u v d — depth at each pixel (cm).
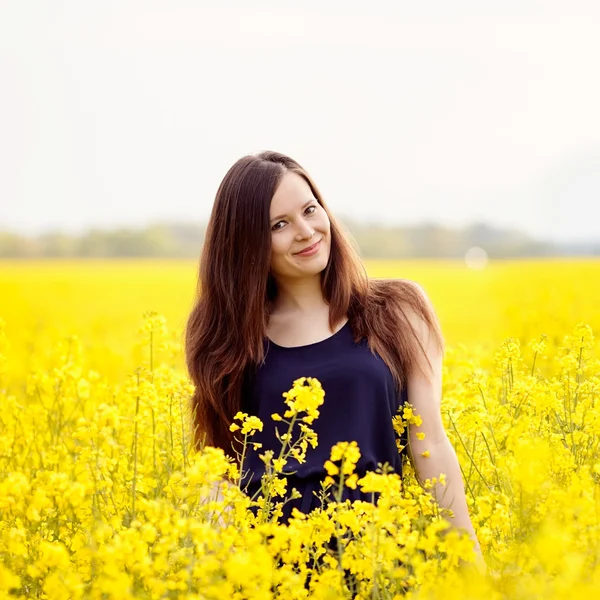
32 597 267
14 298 1931
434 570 234
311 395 275
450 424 362
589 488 247
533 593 212
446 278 2831
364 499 304
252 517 275
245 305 323
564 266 2675
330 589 232
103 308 1953
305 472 307
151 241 5294
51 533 303
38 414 443
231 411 331
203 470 251
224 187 329
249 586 228
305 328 325
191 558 238
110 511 305
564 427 329
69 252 5116
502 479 294
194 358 336
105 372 687
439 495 303
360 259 333
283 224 319
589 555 232
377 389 308
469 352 553
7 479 258
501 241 5569
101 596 241
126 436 370
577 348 363
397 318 318
